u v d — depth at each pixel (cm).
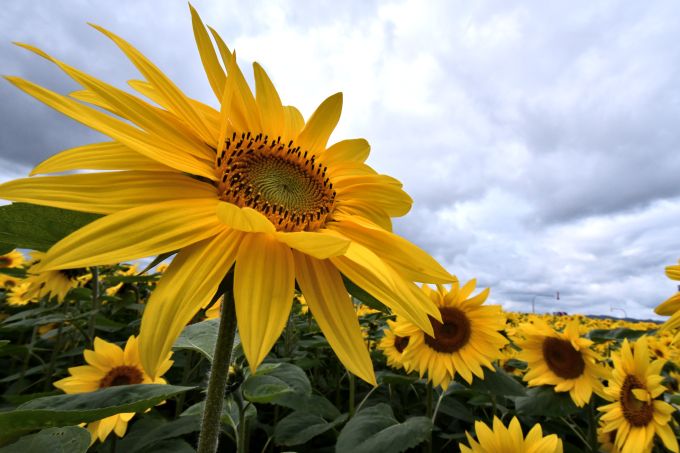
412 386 72
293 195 24
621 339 92
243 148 24
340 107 29
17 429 17
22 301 86
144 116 20
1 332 70
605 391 56
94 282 65
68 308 78
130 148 19
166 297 15
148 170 19
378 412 47
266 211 22
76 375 45
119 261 15
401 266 22
